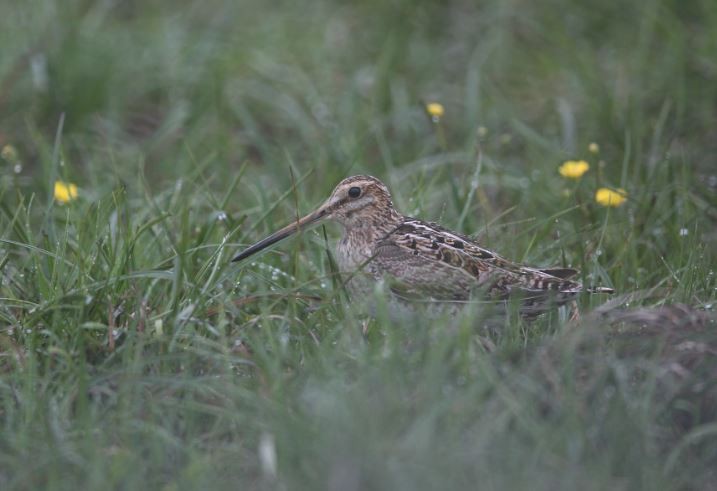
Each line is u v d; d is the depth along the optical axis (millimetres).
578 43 19078
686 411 9992
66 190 13469
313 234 12883
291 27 19703
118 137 17359
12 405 10328
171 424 9922
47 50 17812
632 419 9484
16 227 12867
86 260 11930
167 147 17141
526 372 9883
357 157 15250
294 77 18375
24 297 11977
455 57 19266
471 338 10555
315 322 11516
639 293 11625
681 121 16781
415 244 12062
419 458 8828
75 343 10945
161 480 9406
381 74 17953
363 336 11094
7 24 18531
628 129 16094
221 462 9438
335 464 8781
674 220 14133
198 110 17391
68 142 17016
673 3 19094
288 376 10227
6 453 9648
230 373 10320
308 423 9367
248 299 11586
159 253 12836
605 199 13586
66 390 10234
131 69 18250
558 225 14102
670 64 17906
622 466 9359
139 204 14516
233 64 18172
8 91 17547
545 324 11844
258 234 13664
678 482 9367
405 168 15922
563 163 15469
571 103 17750
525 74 18688
